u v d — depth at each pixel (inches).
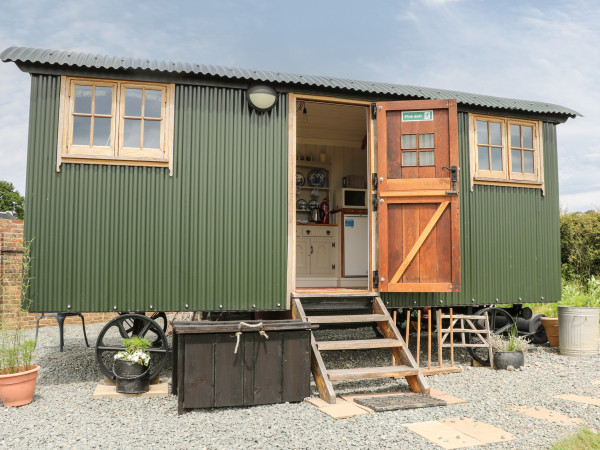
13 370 172.2
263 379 169.5
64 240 191.9
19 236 355.6
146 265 198.4
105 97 201.3
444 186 217.9
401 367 188.4
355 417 153.2
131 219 198.7
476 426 143.8
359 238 345.4
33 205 190.4
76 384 204.1
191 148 206.5
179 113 206.5
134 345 184.9
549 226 257.1
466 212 238.7
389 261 218.8
